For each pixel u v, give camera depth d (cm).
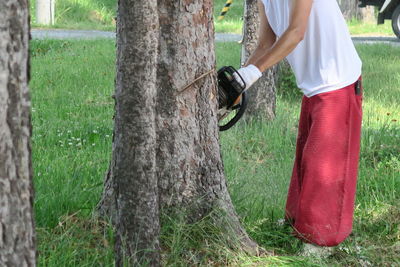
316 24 626
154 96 534
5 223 356
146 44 524
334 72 625
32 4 3838
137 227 543
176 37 623
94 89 1636
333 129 627
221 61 2091
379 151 1076
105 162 915
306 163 635
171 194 636
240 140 1164
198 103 636
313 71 635
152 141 538
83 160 921
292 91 1628
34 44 2489
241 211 729
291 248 672
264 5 654
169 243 621
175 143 634
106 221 649
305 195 638
